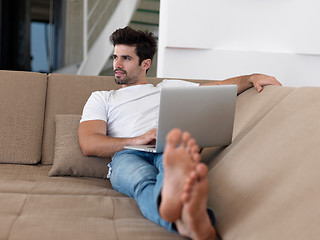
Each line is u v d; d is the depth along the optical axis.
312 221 0.96
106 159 1.90
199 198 1.01
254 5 3.62
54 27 4.95
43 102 2.13
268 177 1.22
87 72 4.86
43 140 2.08
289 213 1.04
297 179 1.12
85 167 1.86
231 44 3.64
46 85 2.18
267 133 1.43
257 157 1.35
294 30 3.70
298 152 1.21
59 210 1.32
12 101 2.08
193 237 1.08
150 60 2.12
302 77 3.79
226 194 1.31
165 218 1.08
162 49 3.68
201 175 1.00
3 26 5.47
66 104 2.15
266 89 1.83
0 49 5.48
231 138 1.59
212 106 1.44
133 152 1.71
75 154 1.87
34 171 1.90
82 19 4.80
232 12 3.59
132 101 1.98
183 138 1.07
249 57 3.67
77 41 4.84
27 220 1.19
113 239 1.09
